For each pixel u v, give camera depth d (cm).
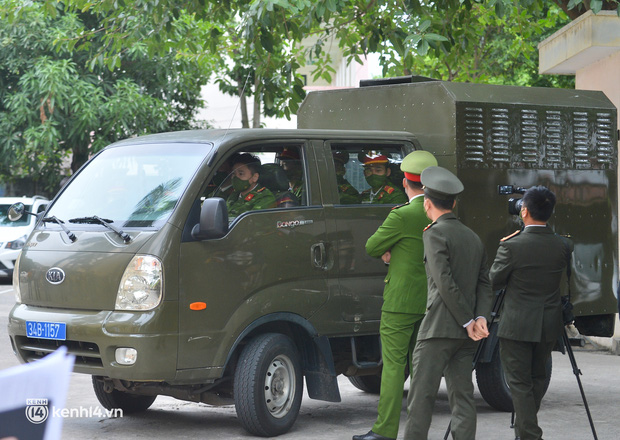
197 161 1046
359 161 1179
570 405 1298
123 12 2253
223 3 2084
